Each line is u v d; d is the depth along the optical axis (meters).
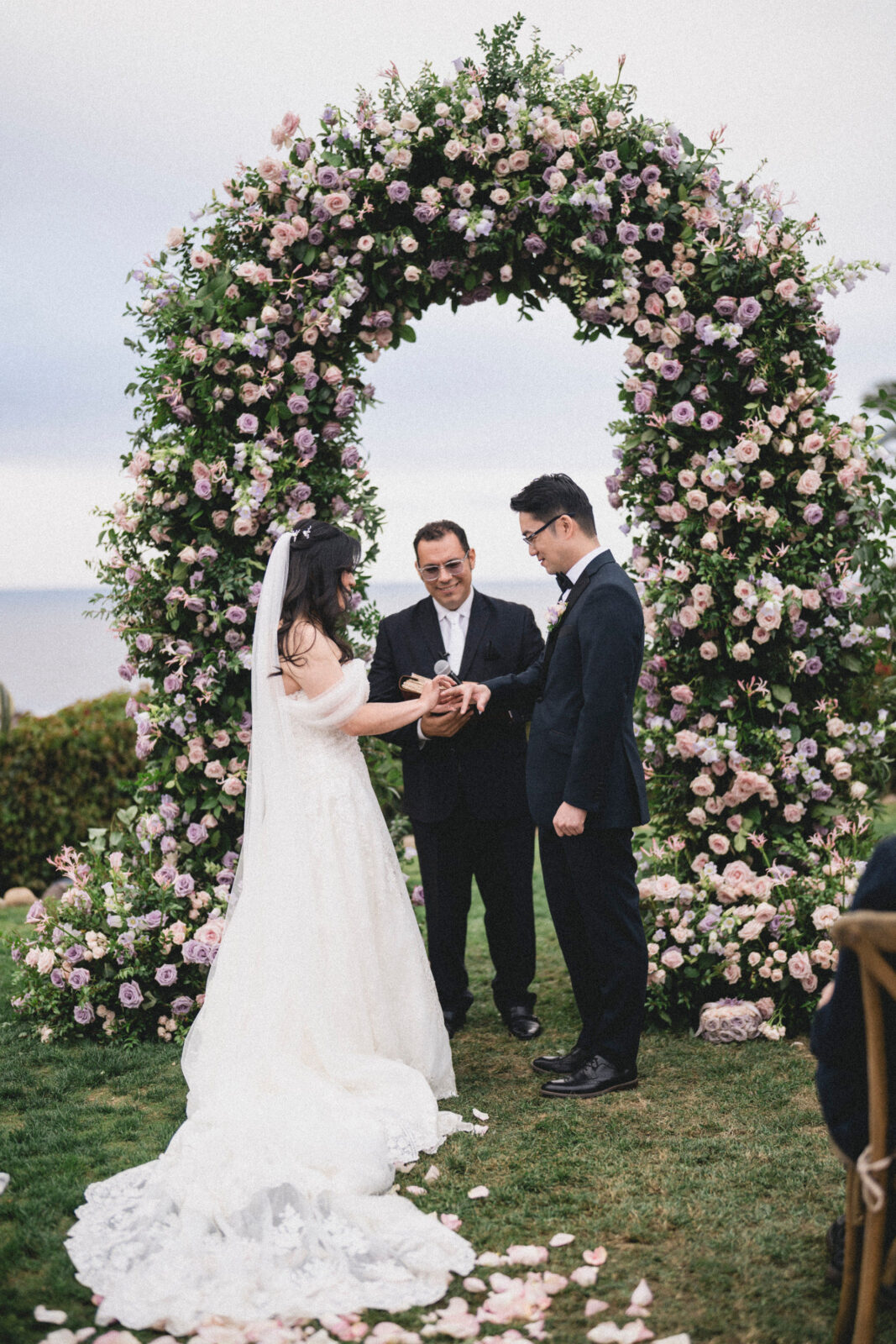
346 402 3.85
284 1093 2.67
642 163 3.82
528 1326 1.88
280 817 2.94
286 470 3.86
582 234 3.78
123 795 7.41
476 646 3.82
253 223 3.81
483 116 3.77
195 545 3.82
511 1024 3.79
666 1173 2.54
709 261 3.72
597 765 3.01
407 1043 3.06
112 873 3.92
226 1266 2.07
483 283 3.97
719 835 3.81
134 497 3.77
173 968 3.66
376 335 3.93
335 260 3.79
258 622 3.04
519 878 3.78
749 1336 1.85
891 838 1.70
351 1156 2.43
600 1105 3.02
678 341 3.77
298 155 3.79
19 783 7.29
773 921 3.64
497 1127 2.87
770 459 3.88
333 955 2.89
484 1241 2.23
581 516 3.21
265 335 3.73
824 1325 1.88
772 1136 2.77
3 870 7.28
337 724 3.02
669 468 3.86
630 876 3.17
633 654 3.04
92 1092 3.26
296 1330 1.87
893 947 1.51
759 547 3.84
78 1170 2.63
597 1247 2.19
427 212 3.71
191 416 3.82
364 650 4.11
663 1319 1.91
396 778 4.27
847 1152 1.72
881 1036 1.58
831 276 3.78
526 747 3.81
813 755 3.81
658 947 3.69
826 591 3.80
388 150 3.71
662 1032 3.72
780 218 3.82
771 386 3.81
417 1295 2.00
